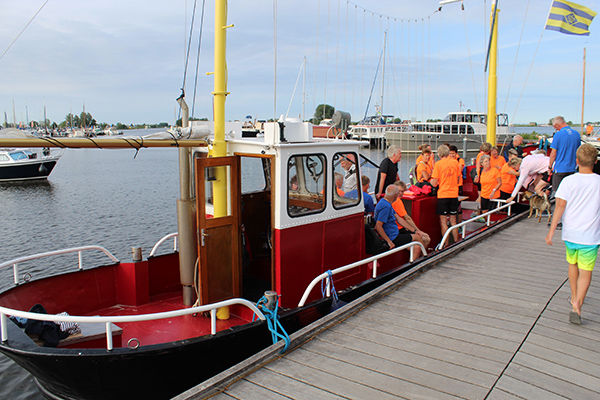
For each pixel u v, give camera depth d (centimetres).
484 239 736
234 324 458
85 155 8481
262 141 441
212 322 363
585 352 352
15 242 1522
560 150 788
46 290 482
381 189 735
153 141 403
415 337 382
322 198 484
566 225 401
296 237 455
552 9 1032
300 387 307
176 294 575
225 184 455
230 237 461
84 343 394
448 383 308
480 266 588
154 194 2692
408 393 297
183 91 450
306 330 385
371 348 363
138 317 324
